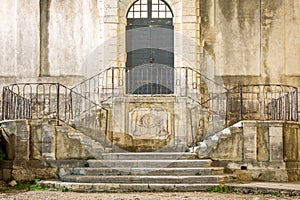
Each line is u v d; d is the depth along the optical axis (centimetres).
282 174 1975
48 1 2342
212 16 2317
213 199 1588
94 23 2308
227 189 1766
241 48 2314
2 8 2345
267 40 2317
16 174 1966
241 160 1986
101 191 1759
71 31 2330
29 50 2328
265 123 1991
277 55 2316
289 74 2314
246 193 1747
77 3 2334
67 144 1984
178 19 2294
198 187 1770
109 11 2280
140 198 1605
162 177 1816
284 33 2320
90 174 1881
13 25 2341
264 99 2298
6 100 2183
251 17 2319
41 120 1984
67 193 1727
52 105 2300
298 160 2075
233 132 1995
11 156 1994
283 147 1994
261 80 2305
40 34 2333
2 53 2333
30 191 1777
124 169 1880
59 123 2017
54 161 1969
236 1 2320
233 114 2291
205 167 1916
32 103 2295
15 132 1986
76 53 2319
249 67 2309
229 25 2316
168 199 1584
